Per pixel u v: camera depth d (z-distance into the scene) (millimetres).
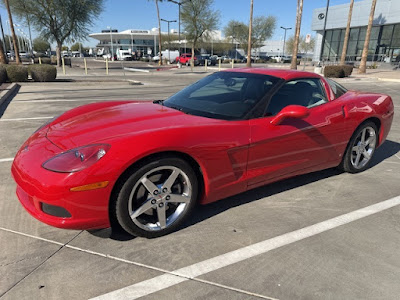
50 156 2186
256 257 2236
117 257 2197
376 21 33938
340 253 2303
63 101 9164
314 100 3238
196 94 3248
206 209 2904
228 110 2816
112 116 2680
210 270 2092
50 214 2164
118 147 2111
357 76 22938
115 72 25969
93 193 2064
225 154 2518
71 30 32062
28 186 2133
